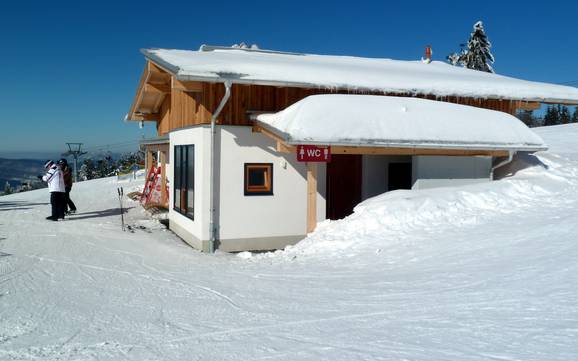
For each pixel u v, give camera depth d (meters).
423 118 11.22
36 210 16.47
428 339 4.57
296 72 11.38
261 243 11.23
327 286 6.85
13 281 7.34
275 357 4.34
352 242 9.41
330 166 13.15
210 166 10.72
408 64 18.92
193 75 9.76
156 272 8.14
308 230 10.72
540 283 5.93
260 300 6.27
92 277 7.70
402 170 12.81
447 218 9.94
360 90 11.66
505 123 12.21
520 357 4.01
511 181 11.82
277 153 11.31
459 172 12.03
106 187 27.09
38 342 4.87
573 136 24.81
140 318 5.62
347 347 4.50
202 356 4.42
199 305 6.12
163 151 17.67
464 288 6.13
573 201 10.47
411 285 6.54
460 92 12.75
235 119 11.01
